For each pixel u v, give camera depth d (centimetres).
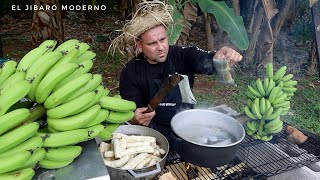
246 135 226
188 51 259
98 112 123
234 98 486
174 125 177
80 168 121
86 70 131
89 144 135
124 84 263
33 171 108
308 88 517
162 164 165
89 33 767
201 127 188
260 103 209
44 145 115
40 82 119
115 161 169
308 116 434
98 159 127
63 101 119
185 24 401
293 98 484
